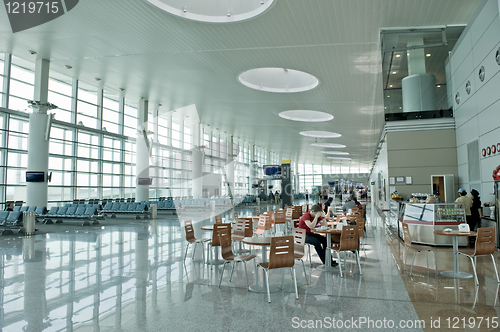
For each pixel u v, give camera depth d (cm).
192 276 592
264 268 482
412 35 1041
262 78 1706
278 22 978
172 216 1970
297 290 505
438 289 503
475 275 527
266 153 4669
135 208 1778
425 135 1134
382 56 1069
